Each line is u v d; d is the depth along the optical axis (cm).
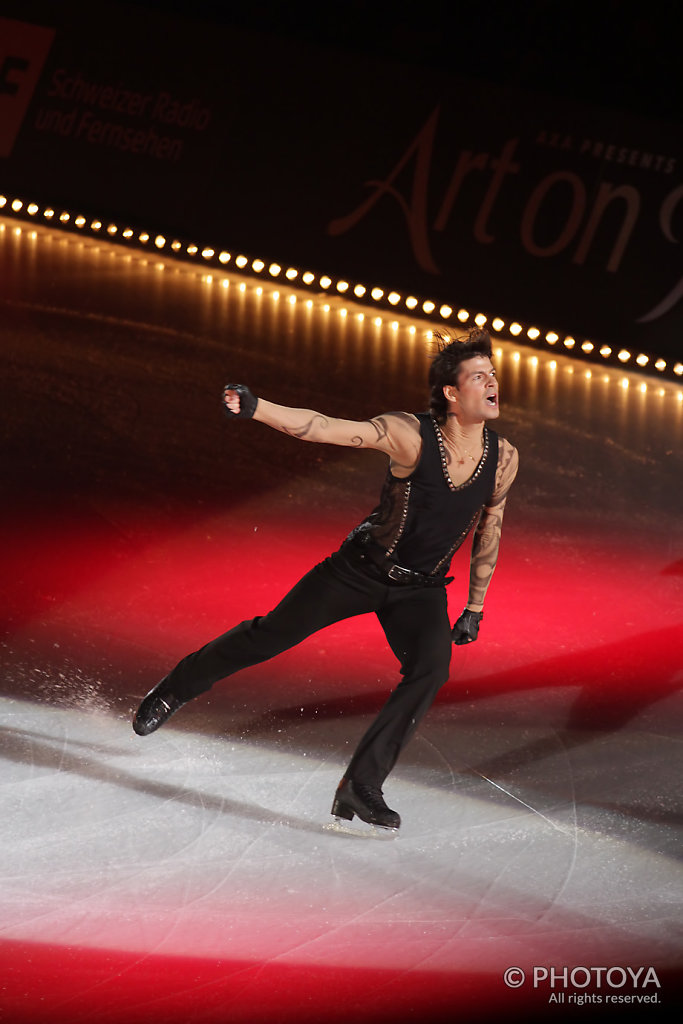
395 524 1425
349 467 2812
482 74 4800
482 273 4106
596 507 2714
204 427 2936
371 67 4194
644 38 4547
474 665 1966
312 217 4272
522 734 1755
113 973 1162
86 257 4262
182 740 1658
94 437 2794
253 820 1469
